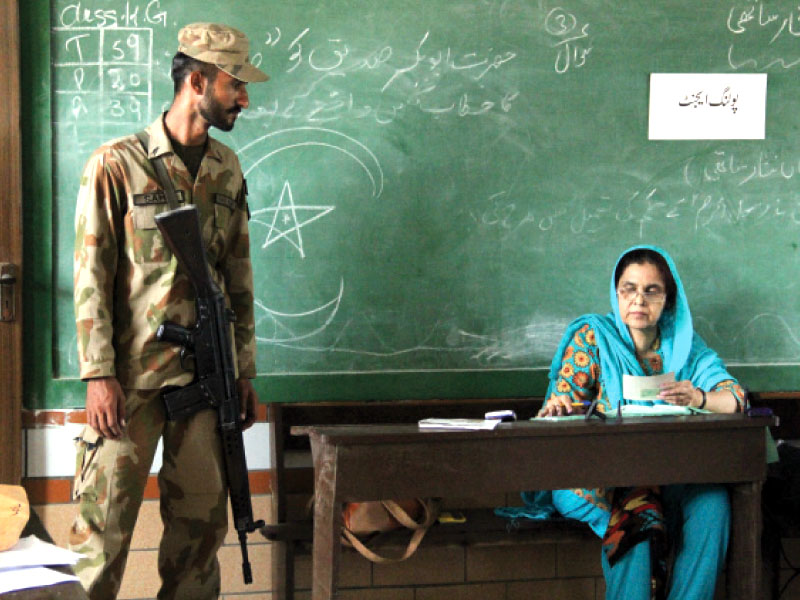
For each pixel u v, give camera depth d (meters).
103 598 2.41
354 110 3.15
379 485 2.23
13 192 2.92
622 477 2.39
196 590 2.55
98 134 3.01
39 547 1.19
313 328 3.16
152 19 3.03
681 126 3.32
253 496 3.12
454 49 3.20
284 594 2.81
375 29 3.15
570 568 3.30
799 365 3.33
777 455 2.73
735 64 3.33
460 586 3.24
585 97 3.27
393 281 3.20
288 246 3.14
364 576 3.19
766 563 3.06
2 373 2.90
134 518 2.47
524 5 3.22
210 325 2.47
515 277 3.26
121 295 2.44
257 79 2.49
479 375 3.25
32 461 2.98
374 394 3.19
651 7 3.29
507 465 2.31
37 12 2.96
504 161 3.24
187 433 2.48
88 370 2.33
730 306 3.35
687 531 2.61
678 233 3.33
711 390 2.82
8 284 2.89
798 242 3.35
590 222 3.29
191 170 2.54
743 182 3.34
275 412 2.96
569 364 2.89
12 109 2.91
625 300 2.86
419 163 3.19
